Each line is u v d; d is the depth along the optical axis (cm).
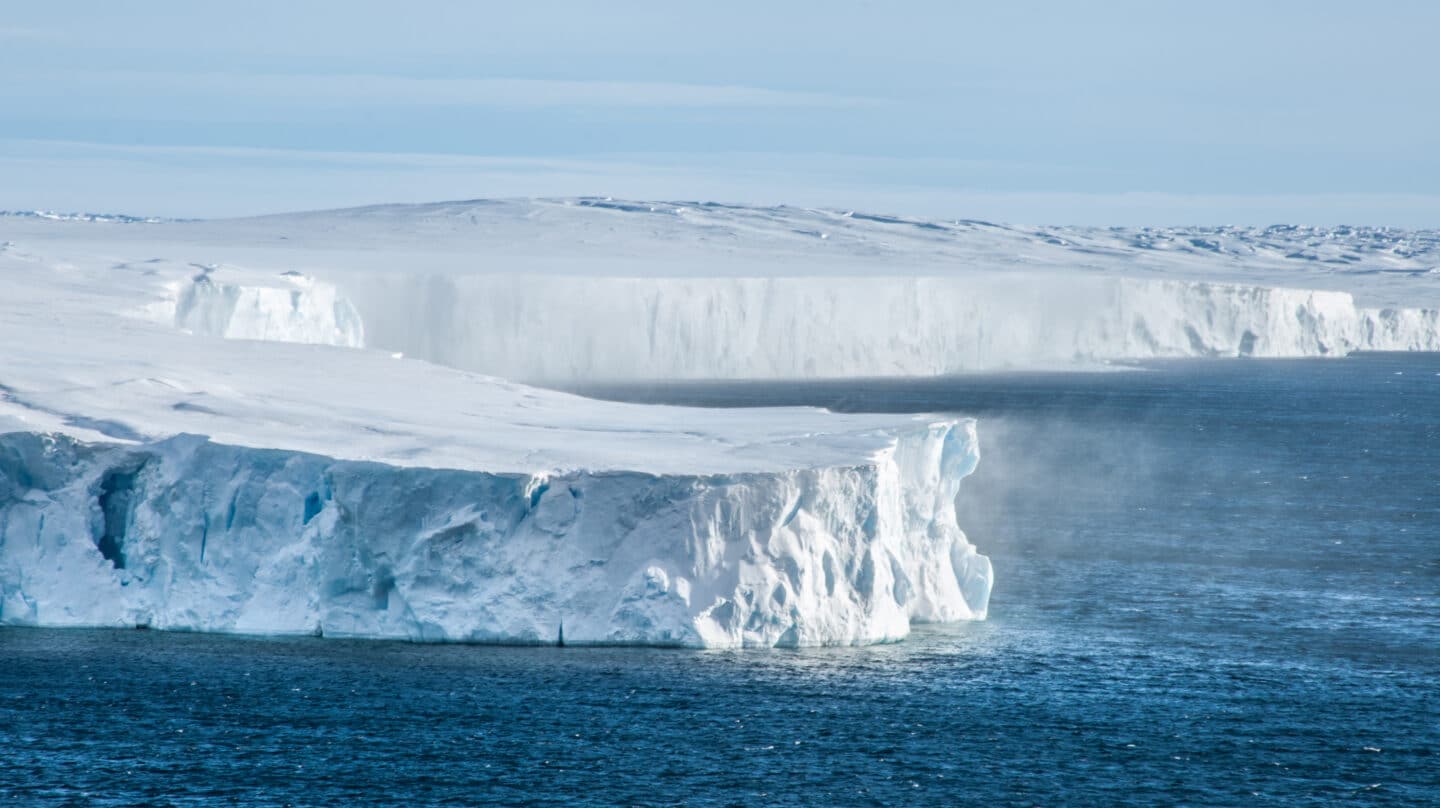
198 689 13500
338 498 14475
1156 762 12800
